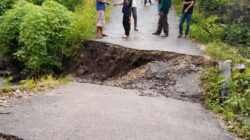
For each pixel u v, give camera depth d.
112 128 8.30
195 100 11.20
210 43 15.76
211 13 20.80
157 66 13.25
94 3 21.94
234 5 20.89
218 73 12.28
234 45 18.08
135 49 14.19
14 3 20.44
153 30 18.17
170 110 9.98
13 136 7.71
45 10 16.30
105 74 13.98
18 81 15.71
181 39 16.53
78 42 15.56
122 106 9.96
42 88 11.43
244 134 8.77
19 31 16.48
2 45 17.06
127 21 15.95
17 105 9.55
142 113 9.48
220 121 9.59
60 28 16.03
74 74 14.67
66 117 8.82
